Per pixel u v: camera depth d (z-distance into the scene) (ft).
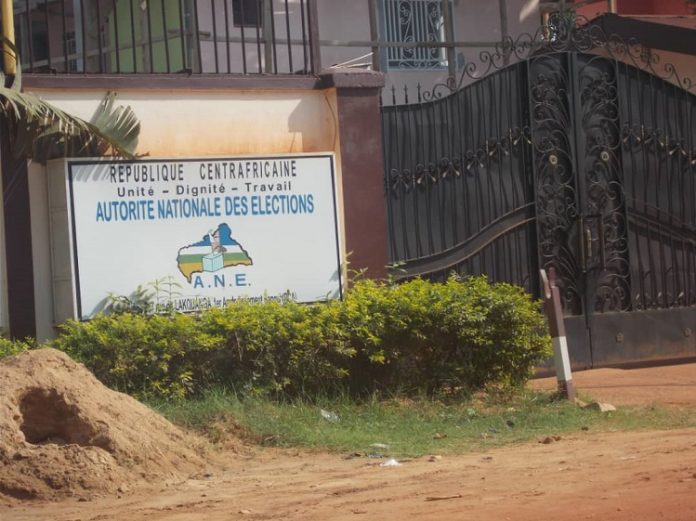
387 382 44.93
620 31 61.11
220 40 63.98
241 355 41.73
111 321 41.50
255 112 47.01
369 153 48.78
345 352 42.93
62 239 43.27
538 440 37.01
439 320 44.78
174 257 44.70
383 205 49.01
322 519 24.80
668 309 58.08
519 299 46.29
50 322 43.60
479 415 42.09
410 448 36.37
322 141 48.24
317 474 32.24
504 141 53.57
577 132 55.36
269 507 27.07
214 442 36.65
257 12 49.03
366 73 48.65
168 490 30.91
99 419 32.91
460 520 23.43
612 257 56.75
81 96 43.91
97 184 43.62
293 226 46.60
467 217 52.34
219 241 45.44
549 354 46.62
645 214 57.57
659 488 25.58
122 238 43.91
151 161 44.55
